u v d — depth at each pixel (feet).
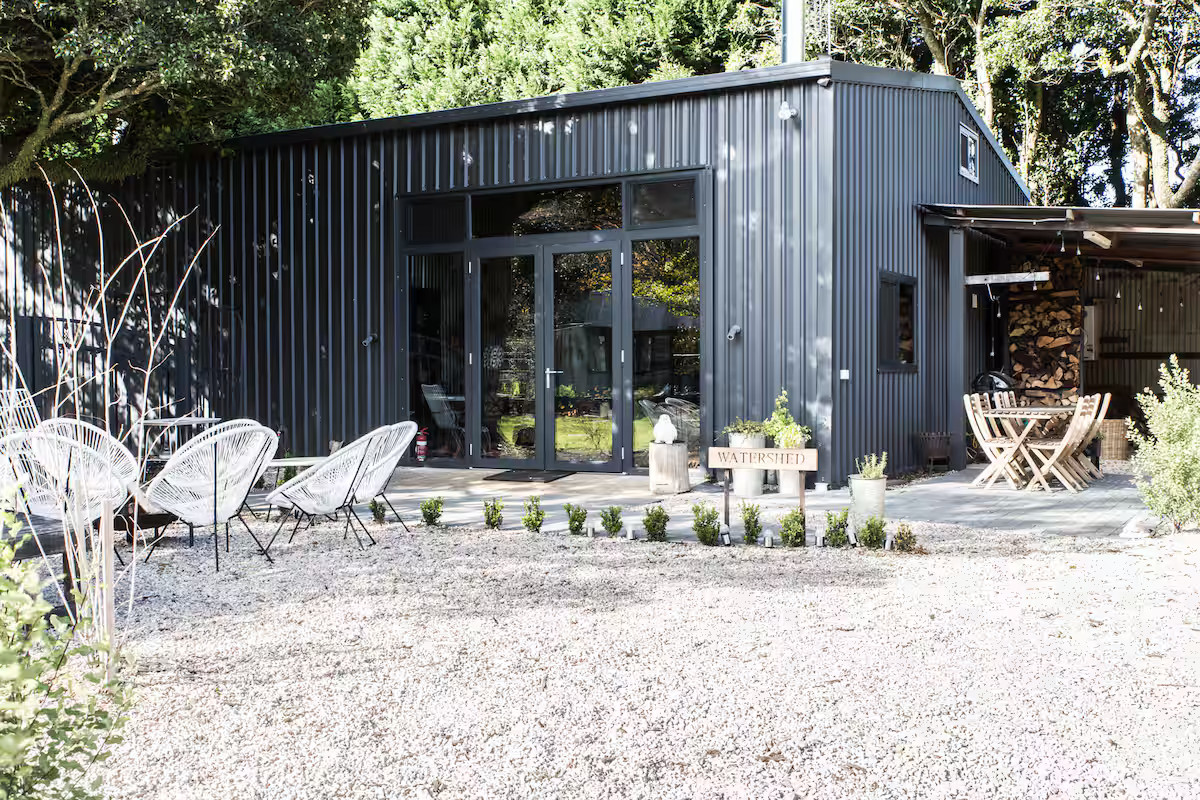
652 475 26.99
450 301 32.99
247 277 36.29
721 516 23.13
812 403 27.66
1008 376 39.01
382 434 20.43
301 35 30.71
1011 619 13.61
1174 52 59.52
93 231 38.65
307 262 35.19
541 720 9.92
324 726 9.82
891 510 23.95
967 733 9.46
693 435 29.43
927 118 33.81
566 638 12.92
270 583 16.58
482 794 8.27
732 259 28.73
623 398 30.37
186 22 28.07
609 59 61.21
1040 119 68.90
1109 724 9.67
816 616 13.92
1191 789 8.25
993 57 59.67
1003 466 28.07
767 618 13.84
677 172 29.43
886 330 30.81
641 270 30.07
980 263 38.99
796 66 27.48
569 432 31.24
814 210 27.61
